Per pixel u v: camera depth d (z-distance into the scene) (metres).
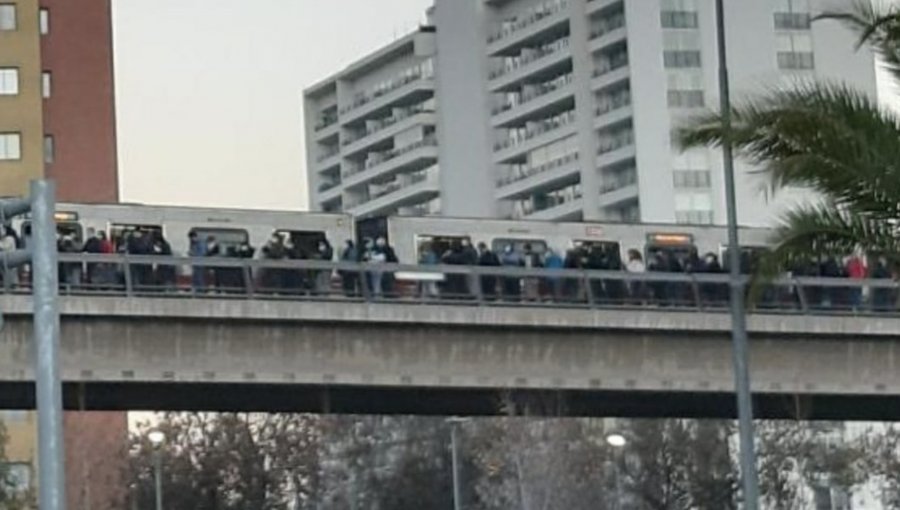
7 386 55.91
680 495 94.38
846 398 65.25
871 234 29.44
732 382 62.47
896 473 98.25
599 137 164.88
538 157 171.00
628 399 64.12
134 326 56.47
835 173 28.50
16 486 76.19
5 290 54.12
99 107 111.56
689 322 61.34
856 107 28.62
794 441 95.38
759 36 160.50
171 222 60.09
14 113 109.00
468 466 95.94
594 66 165.50
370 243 59.00
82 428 103.19
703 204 159.62
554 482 88.88
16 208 23.16
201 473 96.31
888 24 29.09
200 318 56.81
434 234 63.69
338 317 58.16
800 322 62.28
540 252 62.34
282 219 61.75
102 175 110.94
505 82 173.62
